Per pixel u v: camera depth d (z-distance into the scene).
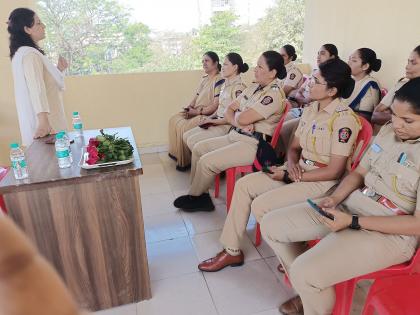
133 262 1.53
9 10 3.03
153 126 3.88
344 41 3.39
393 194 1.21
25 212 1.33
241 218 1.79
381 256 1.16
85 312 0.28
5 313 0.24
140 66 3.78
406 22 2.66
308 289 1.18
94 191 1.38
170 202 2.64
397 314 0.96
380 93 2.65
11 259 0.24
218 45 3.92
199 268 1.81
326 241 1.23
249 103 2.25
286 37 4.09
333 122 1.60
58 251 1.41
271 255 1.93
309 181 1.66
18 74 1.92
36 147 1.79
